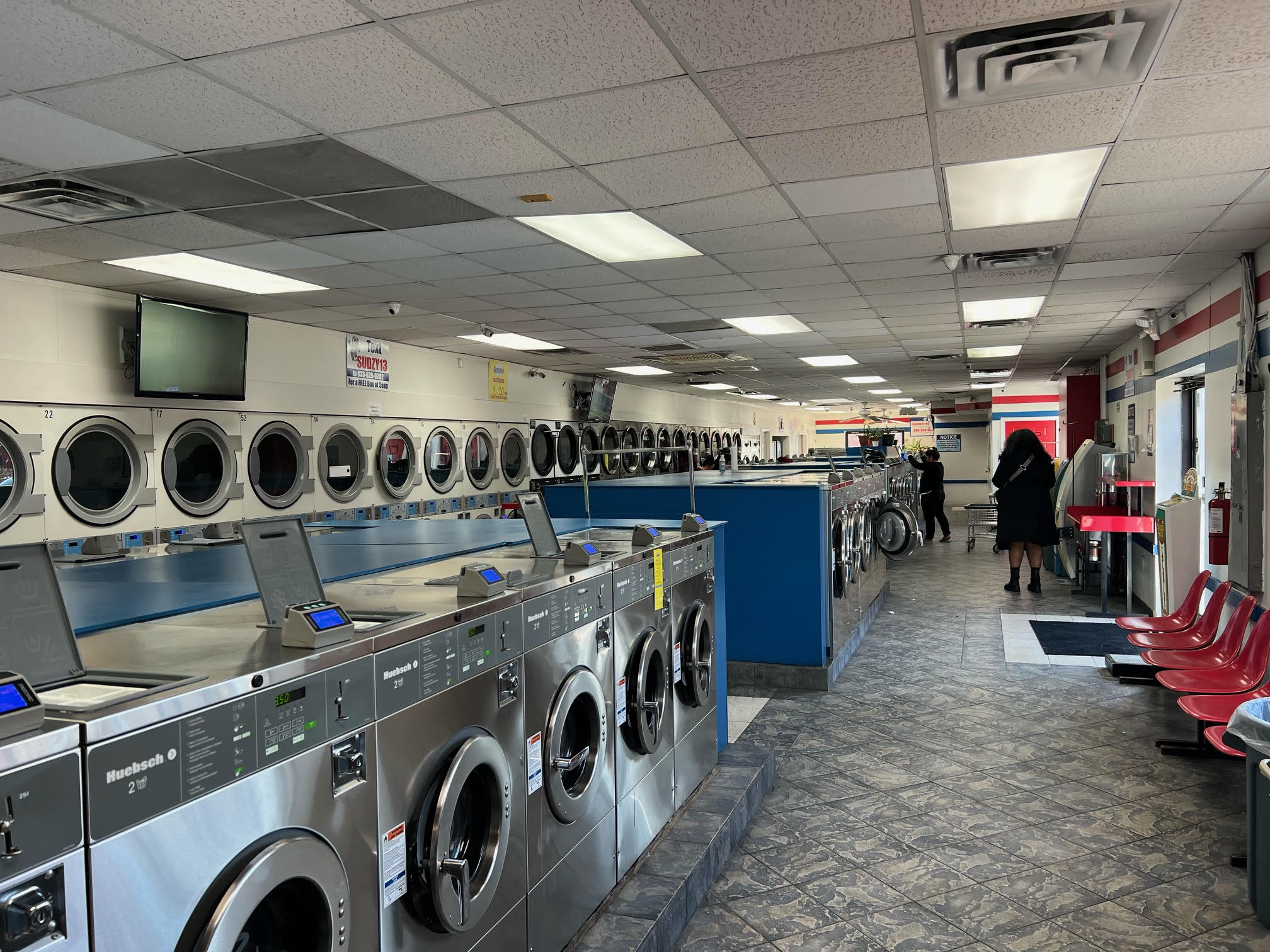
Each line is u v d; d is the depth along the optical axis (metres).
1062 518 9.62
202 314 5.85
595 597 2.46
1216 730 3.03
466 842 1.85
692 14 2.17
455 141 3.06
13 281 4.87
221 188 3.53
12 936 0.89
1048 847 3.01
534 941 2.04
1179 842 3.02
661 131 2.98
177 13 2.12
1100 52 2.39
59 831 0.94
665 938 2.38
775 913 2.62
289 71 2.48
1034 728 4.32
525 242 4.51
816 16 2.19
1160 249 4.75
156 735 1.07
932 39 2.32
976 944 2.42
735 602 5.28
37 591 1.22
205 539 4.82
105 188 3.50
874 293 6.11
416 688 1.62
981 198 3.79
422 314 6.64
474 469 9.40
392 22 2.19
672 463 15.61
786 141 3.09
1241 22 2.22
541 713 2.12
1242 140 3.10
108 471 5.48
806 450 27.95
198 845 1.13
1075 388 11.56
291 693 1.30
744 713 4.68
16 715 0.92
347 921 1.40
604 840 2.45
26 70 2.44
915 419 26.48
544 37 2.29
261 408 6.56
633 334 8.08
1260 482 4.45
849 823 3.26
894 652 6.07
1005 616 7.32
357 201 3.75
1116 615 7.20
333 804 1.39
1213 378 5.61
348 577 2.33
